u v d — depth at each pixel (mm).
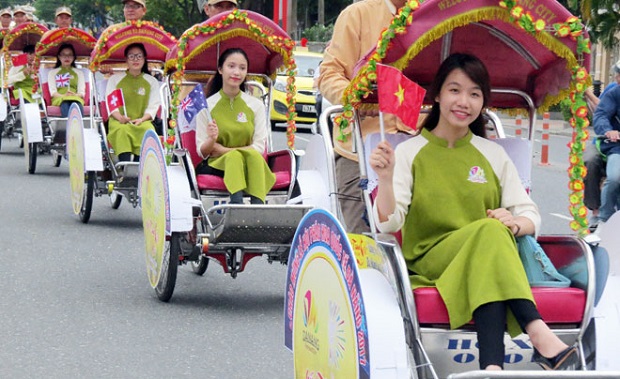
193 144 8461
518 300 4551
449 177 5121
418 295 4617
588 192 11250
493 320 4520
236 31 8672
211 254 8305
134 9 14820
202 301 8367
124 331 7316
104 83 12445
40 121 15883
